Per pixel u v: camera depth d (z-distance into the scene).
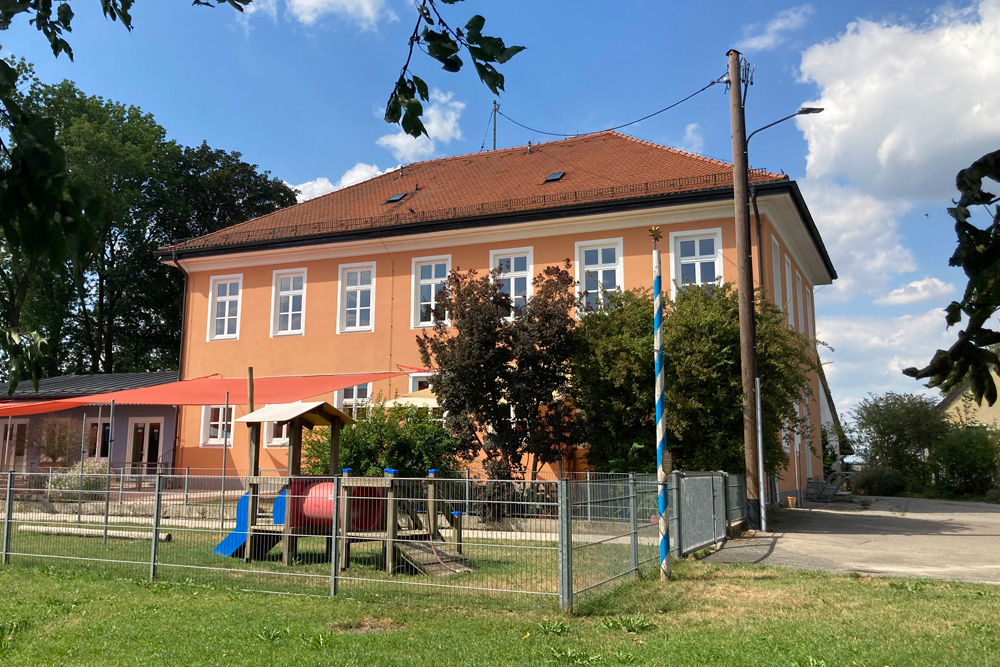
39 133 2.38
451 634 7.12
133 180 39.22
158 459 28.86
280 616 7.87
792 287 27.00
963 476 31.14
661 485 10.13
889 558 12.27
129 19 3.71
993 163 2.14
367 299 25.86
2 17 2.91
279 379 24.92
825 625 7.41
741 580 9.88
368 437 18.91
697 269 21.77
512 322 18.41
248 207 45.38
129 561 10.51
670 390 16.64
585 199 23.09
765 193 21.08
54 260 2.39
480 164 30.42
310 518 10.13
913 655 6.27
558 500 8.06
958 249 2.18
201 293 28.17
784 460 17.47
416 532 9.80
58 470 24.09
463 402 18.31
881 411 34.44
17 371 2.95
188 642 6.91
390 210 27.12
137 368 45.66
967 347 2.31
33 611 8.20
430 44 3.08
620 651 6.47
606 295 18.66
